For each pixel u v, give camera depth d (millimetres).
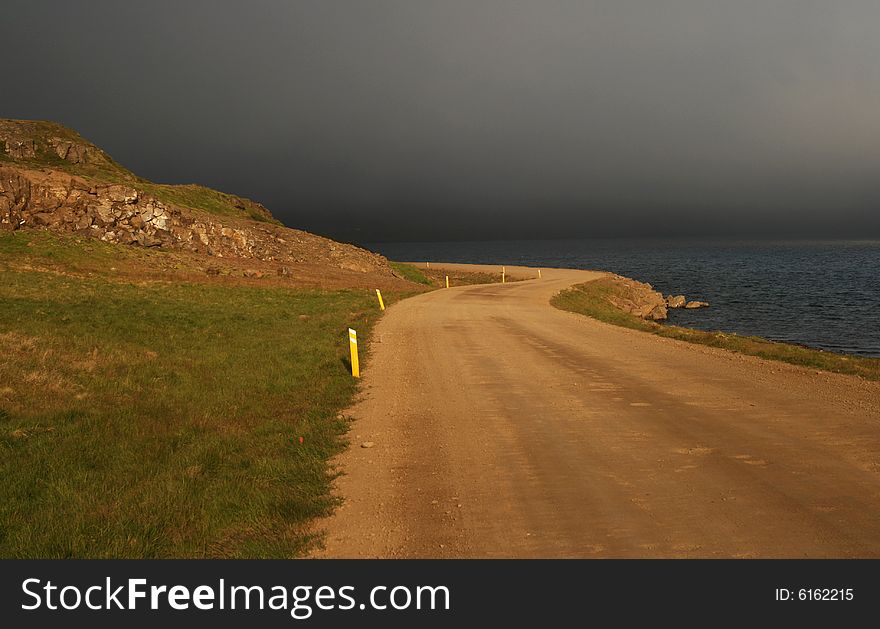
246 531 6176
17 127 70750
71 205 45719
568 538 5664
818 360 15008
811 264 147375
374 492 7066
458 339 20156
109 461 8344
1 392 10789
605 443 8578
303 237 66188
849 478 6918
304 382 13445
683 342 19234
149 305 25688
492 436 9133
